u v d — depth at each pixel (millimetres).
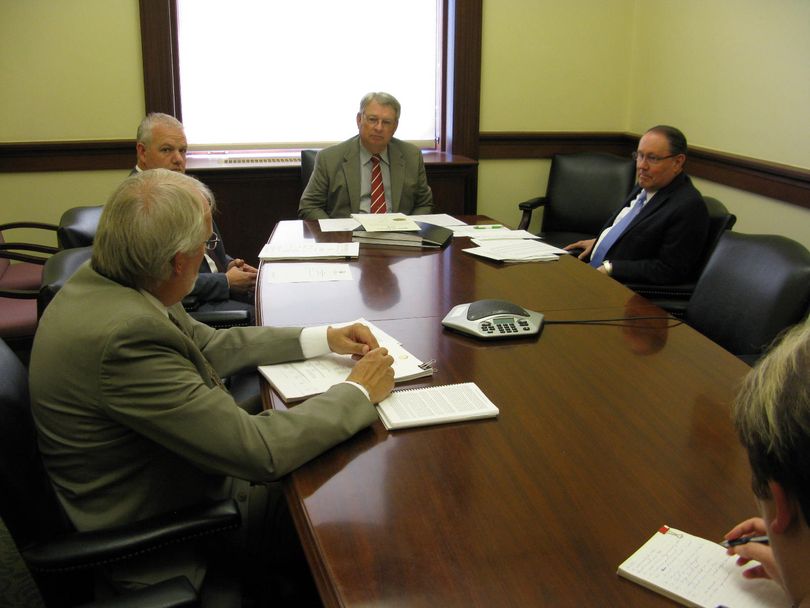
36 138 3625
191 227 1227
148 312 1186
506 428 1283
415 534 988
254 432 1159
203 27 3812
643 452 1203
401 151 3361
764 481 595
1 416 1143
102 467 1215
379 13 4020
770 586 875
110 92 3652
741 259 2162
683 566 915
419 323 1812
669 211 2779
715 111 3547
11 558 1041
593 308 1955
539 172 4340
